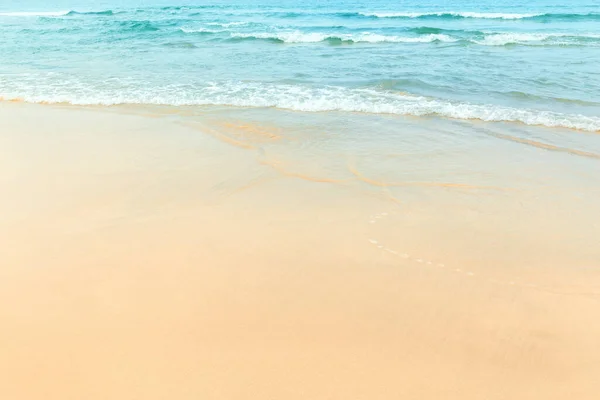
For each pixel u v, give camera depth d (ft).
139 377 8.18
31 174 17.76
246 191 16.33
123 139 22.25
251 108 28.02
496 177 17.74
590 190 16.63
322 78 36.40
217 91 32.04
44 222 13.91
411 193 16.25
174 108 27.99
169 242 12.78
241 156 19.86
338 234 13.32
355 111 27.35
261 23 83.92
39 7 136.56
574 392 8.06
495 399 7.91
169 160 19.40
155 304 10.11
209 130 23.61
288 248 12.51
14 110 27.61
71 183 16.90
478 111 26.81
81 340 9.02
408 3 142.41
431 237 13.23
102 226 13.69
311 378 8.22
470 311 10.05
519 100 29.50
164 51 51.72
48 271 11.31
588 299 10.47
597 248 12.73
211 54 49.47
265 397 7.82
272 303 10.21
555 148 21.09
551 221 14.30
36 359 8.53
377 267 11.66
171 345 8.93
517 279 11.25
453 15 92.89
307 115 26.55
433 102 28.91
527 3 134.41
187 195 15.94
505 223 14.15
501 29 73.82
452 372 8.43
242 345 8.96
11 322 9.49
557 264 11.93
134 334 9.20
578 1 139.44
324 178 17.48
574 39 59.11
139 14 106.73
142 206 15.07
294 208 14.99
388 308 10.09
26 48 52.80
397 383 8.16
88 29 72.84
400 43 59.41
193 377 8.20
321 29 75.15
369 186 16.79
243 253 12.24
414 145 21.38
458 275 11.39
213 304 10.14
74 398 7.74
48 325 9.42
